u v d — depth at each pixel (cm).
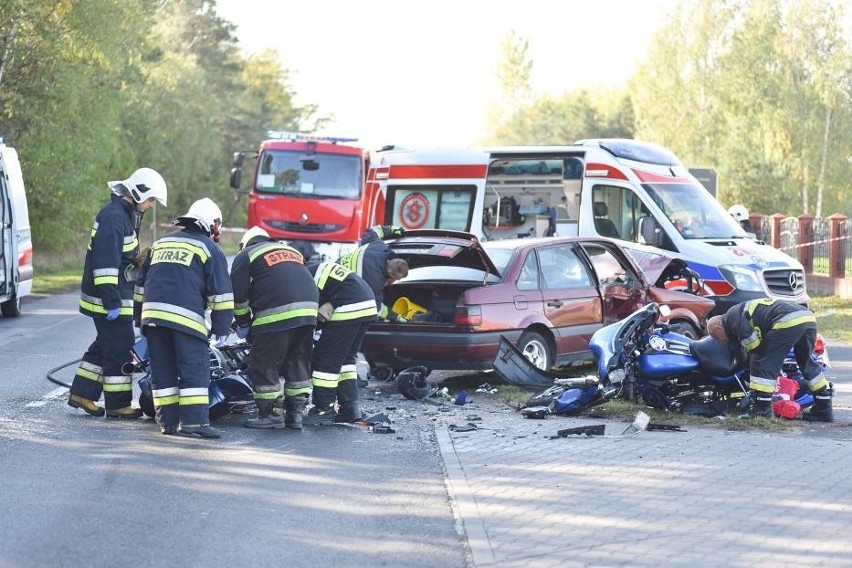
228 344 1422
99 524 891
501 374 1582
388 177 2741
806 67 8038
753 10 8344
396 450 1219
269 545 845
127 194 1362
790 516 907
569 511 936
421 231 1692
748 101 8156
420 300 1664
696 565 781
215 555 817
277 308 1298
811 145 7862
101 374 1373
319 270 1368
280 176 3816
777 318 1367
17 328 2470
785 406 1396
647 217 2509
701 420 1386
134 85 5975
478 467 1116
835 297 3644
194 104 8156
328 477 1078
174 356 1279
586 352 1747
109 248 1329
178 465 1113
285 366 1339
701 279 2422
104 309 1342
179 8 10356
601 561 794
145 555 812
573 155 2605
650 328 1461
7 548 821
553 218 2641
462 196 2673
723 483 1028
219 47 10788
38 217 4903
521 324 1638
